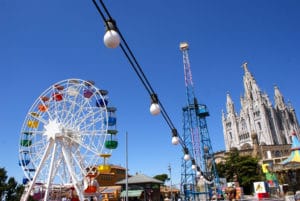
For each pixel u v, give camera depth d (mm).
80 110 39500
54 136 37469
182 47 100875
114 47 6820
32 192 37906
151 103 10594
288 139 168750
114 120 39156
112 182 94562
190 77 95438
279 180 68625
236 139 180375
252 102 177500
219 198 58562
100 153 37344
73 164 38406
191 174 81688
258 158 105562
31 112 40438
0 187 60219
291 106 188500
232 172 97062
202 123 90688
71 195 43594
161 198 72875
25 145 39344
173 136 14922
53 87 40406
